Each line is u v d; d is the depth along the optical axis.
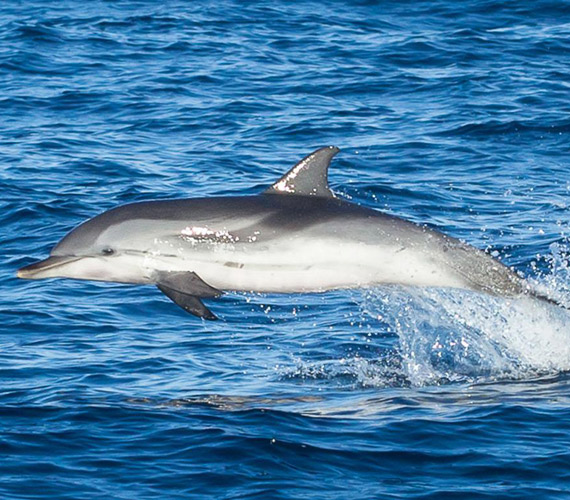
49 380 39.44
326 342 43.94
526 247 55.09
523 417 34.62
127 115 81.88
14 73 93.25
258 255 34.41
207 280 34.78
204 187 65.88
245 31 108.38
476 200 63.25
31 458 31.73
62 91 87.69
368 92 87.31
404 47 100.62
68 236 35.41
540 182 66.62
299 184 35.62
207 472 30.77
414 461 31.53
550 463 31.34
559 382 38.72
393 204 62.62
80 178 67.31
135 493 29.61
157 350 43.00
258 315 47.16
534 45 101.06
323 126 78.19
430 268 34.94
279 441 32.59
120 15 114.38
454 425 33.97
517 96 84.56
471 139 74.88
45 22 110.25
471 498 29.36
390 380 39.66
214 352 42.88
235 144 74.75
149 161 71.06
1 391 38.03
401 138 75.12
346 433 33.41
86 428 34.00
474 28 108.19
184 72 93.44
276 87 89.00
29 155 71.75
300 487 29.88
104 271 35.00
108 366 41.03
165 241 34.59
